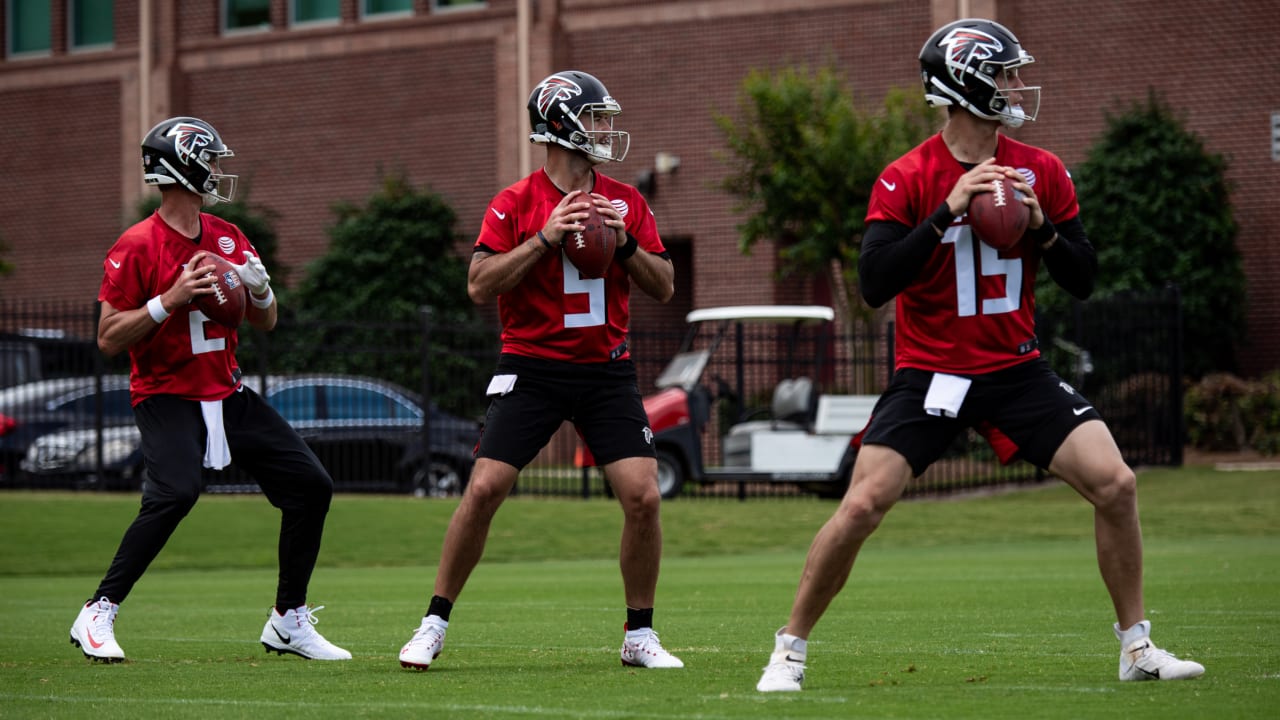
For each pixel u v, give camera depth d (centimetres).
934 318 1611
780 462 6725
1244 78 8406
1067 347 7144
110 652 2058
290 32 10250
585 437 1916
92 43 10731
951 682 1648
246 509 5869
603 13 9556
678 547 5478
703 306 9344
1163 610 2602
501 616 2853
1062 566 4228
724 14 9312
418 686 1708
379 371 8488
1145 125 8112
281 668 1962
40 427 6656
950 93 1619
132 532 2080
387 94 10031
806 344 9025
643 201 1969
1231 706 1410
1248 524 5725
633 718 1392
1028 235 1617
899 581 3653
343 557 5200
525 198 1909
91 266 10581
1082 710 1398
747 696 1540
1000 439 1625
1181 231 8006
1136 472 7238
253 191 10344
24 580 4531
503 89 9725
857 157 7631
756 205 8744
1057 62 8712
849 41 9056
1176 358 7438
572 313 1880
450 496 6856
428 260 9388
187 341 2095
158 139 2128
